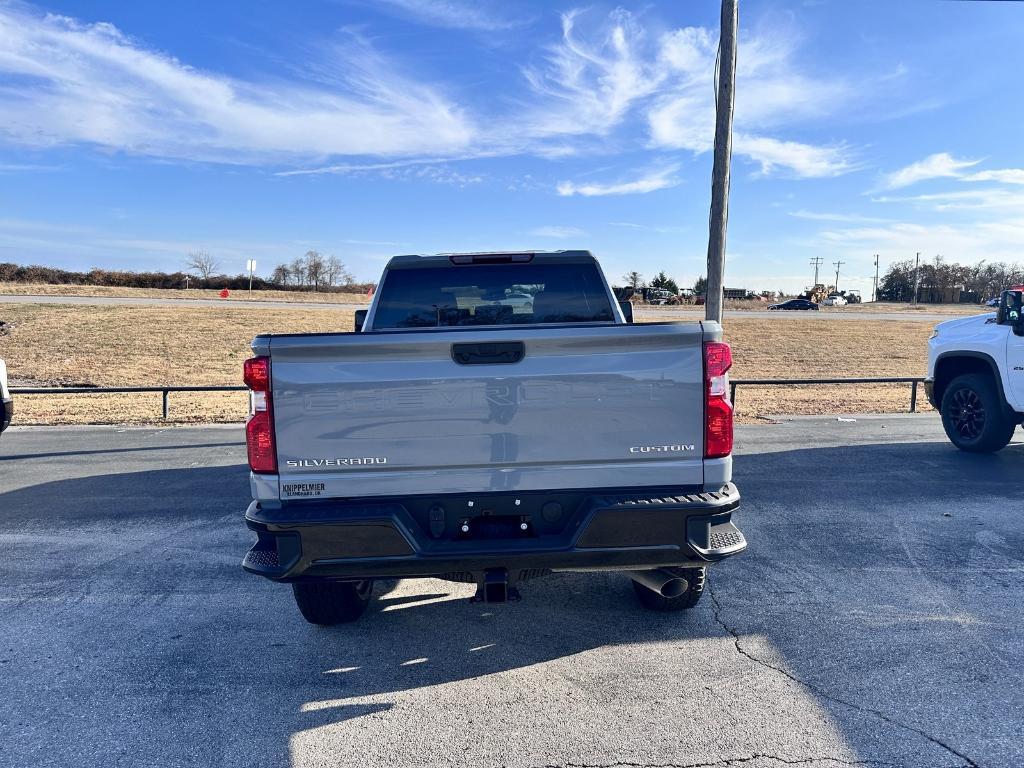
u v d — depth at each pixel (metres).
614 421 3.10
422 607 4.24
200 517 6.17
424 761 2.73
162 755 2.79
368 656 3.61
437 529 3.11
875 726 2.91
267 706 3.14
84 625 4.01
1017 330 7.68
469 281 4.62
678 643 3.69
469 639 3.79
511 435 3.08
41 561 5.09
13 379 20.27
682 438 3.13
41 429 11.53
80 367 22.86
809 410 13.23
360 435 3.07
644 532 3.08
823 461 8.06
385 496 3.10
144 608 4.24
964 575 4.59
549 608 4.18
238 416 12.99
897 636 3.73
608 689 3.24
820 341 34.47
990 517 5.86
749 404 14.38
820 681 3.28
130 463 8.55
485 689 3.26
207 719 3.04
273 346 3.04
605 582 4.57
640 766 2.68
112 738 2.91
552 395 3.08
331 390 3.05
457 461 3.09
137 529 5.83
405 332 3.05
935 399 9.04
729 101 9.17
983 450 8.32
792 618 3.97
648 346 3.10
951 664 3.42
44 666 3.53
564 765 2.69
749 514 5.97
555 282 4.63
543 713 3.05
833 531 5.51
